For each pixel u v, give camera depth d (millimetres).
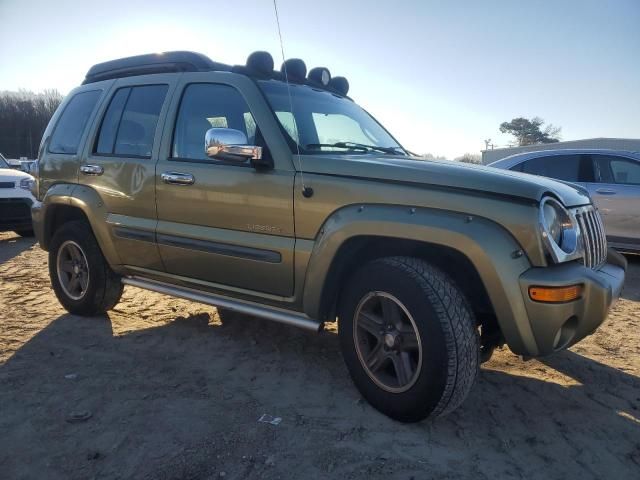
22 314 4809
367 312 3080
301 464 2553
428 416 2867
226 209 3535
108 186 4273
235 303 3678
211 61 4117
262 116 3471
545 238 2643
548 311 2609
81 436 2754
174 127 3953
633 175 7809
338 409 3123
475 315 3109
